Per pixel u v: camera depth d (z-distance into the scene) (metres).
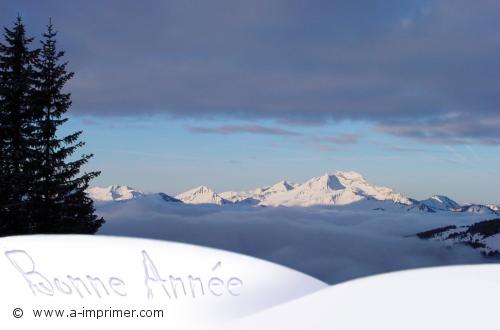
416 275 5.92
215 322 6.02
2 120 24.20
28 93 25.19
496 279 5.68
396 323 5.64
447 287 5.73
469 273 5.80
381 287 5.87
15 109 24.84
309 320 5.80
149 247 6.61
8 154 24.08
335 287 6.00
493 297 5.57
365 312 5.74
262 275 6.47
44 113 26.27
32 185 25.06
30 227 24.94
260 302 6.16
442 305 5.62
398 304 5.73
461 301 5.61
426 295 5.73
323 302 5.93
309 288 6.36
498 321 5.45
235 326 5.90
